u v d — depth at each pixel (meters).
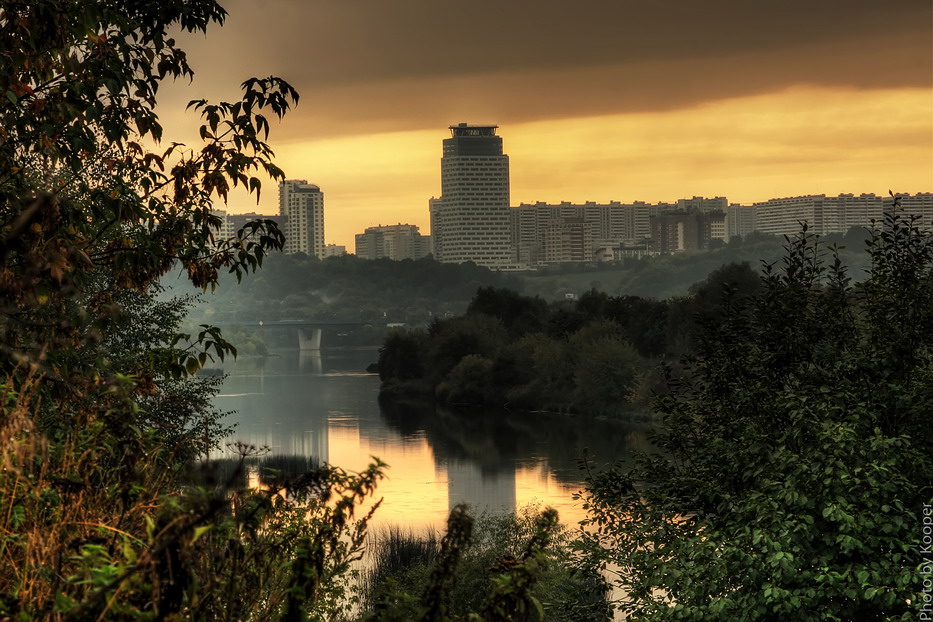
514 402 110.06
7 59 8.40
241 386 145.62
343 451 80.06
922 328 17.47
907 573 12.60
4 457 4.57
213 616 4.27
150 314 26.17
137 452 5.37
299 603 4.39
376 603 4.89
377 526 48.94
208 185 9.52
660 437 19.11
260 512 4.80
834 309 18.89
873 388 16.28
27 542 4.51
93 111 9.07
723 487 16.80
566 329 125.69
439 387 120.44
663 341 113.12
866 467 13.96
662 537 16.80
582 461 19.53
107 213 9.22
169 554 3.63
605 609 17.25
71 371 7.11
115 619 3.66
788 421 16.75
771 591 12.65
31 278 6.50
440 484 64.88
